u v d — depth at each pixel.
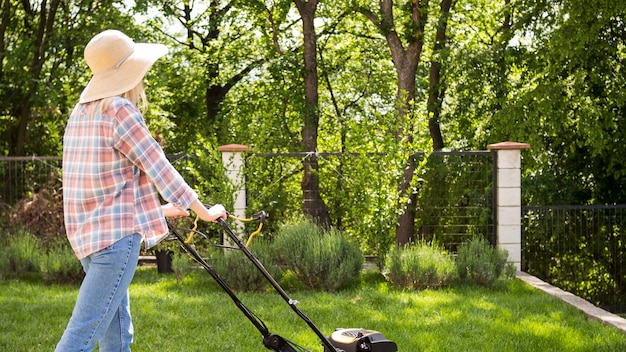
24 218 10.66
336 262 8.94
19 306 7.76
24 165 13.04
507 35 17.00
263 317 7.27
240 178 10.45
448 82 19.22
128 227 3.60
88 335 3.58
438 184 11.83
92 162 3.59
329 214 11.71
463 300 8.32
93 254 3.59
